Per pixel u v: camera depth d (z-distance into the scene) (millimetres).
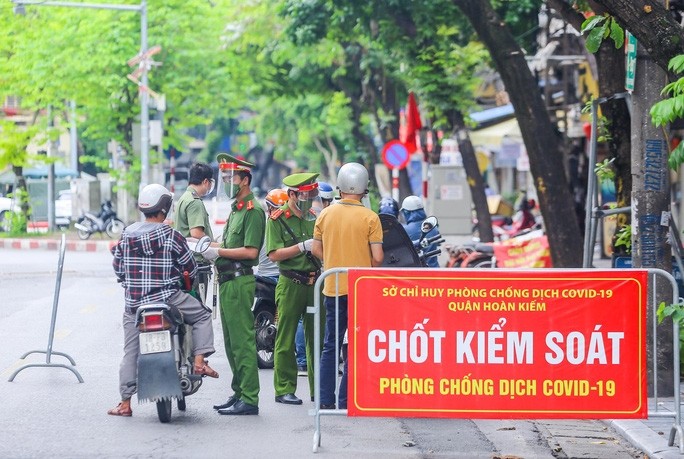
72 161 106750
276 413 20812
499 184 109688
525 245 43656
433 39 52469
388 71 72000
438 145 65750
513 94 32719
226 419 20172
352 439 18672
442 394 17297
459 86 53844
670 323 21750
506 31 32531
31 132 77250
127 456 17203
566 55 53156
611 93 27891
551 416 17266
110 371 24875
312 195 21219
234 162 20422
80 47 76062
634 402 17281
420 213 29078
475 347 17250
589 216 26078
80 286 44062
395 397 17344
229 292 20484
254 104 124938
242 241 20531
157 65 71312
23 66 76125
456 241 56562
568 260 32750
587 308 17219
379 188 89125
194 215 23703
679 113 17062
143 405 21359
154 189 19875
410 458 17312
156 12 76312
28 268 52781
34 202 87062
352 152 111438
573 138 60562
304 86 83812
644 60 22141
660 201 22203
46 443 18016
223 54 80062
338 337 19016
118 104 78562
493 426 20156
